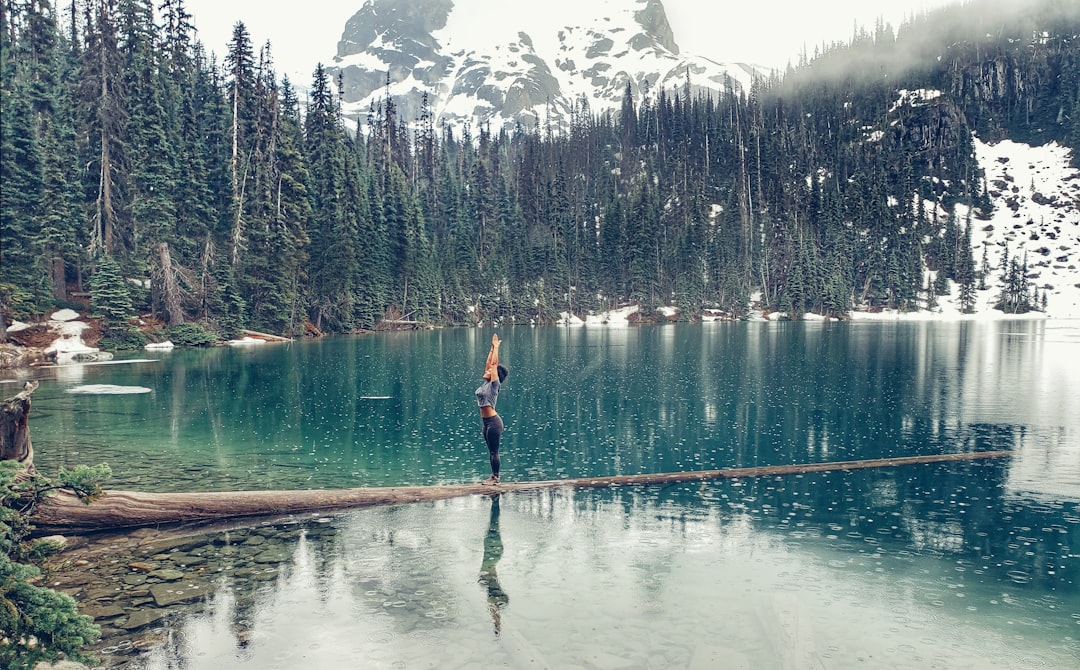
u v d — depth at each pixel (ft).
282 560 25.61
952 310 470.39
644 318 374.63
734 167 565.94
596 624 19.74
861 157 621.31
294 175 202.39
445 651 17.94
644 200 413.39
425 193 398.21
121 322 143.43
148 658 17.62
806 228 463.83
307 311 222.69
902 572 24.63
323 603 21.36
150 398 76.02
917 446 50.34
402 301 279.49
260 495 31.81
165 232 157.79
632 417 64.28
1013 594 22.65
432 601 21.53
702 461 45.75
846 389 84.43
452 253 326.24
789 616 20.08
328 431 57.16
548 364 122.01
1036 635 19.45
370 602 21.42
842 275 432.66
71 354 123.65
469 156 574.56
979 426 58.39
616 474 41.96
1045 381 91.56
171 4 221.46
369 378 98.48
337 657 17.60
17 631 17.93
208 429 57.72
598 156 621.31
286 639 18.72
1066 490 36.94
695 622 19.90
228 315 175.11
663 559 25.82
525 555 26.23
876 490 37.01
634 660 17.33
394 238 278.46
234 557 25.93
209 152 196.65
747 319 396.98
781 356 137.90
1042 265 541.34
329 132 240.73
